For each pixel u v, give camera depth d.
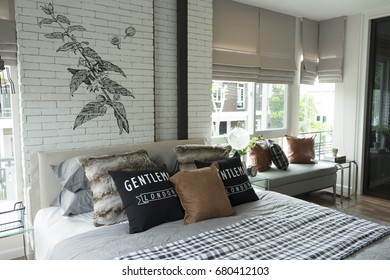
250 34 4.00
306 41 4.66
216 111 4.00
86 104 2.80
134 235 1.83
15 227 2.15
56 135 2.67
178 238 1.76
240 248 1.58
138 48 3.05
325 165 4.13
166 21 3.31
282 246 1.59
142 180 2.09
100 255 1.58
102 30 2.83
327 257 1.47
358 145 4.50
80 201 2.28
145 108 3.14
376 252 1.54
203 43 3.50
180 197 2.15
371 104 4.38
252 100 4.28
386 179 4.31
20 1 2.44
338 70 4.59
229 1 3.77
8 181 2.81
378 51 4.25
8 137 2.76
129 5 2.96
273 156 3.88
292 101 4.73
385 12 4.07
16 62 2.53
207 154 2.81
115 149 2.83
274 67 4.29
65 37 2.65
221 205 2.11
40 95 2.58
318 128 5.15
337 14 4.44
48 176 2.51
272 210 2.23
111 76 2.91
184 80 3.36
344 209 3.91
